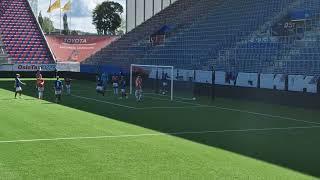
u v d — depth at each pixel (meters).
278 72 32.78
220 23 44.59
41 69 58.53
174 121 20.09
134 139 15.20
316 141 15.38
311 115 23.05
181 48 45.78
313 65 31.34
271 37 37.28
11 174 10.41
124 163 11.60
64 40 69.31
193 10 51.59
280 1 40.53
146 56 49.75
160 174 10.55
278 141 15.32
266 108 26.33
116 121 19.70
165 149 13.52
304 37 34.59
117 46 57.78
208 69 39.16
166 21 53.97
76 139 15.00
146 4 61.75
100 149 13.38
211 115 22.62
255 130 17.81
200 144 14.48
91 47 69.38
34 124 18.39
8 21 62.47
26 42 61.06
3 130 16.72
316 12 35.88
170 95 34.66
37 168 10.98
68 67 59.38
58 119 20.06
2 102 27.78
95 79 52.16
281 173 10.81
